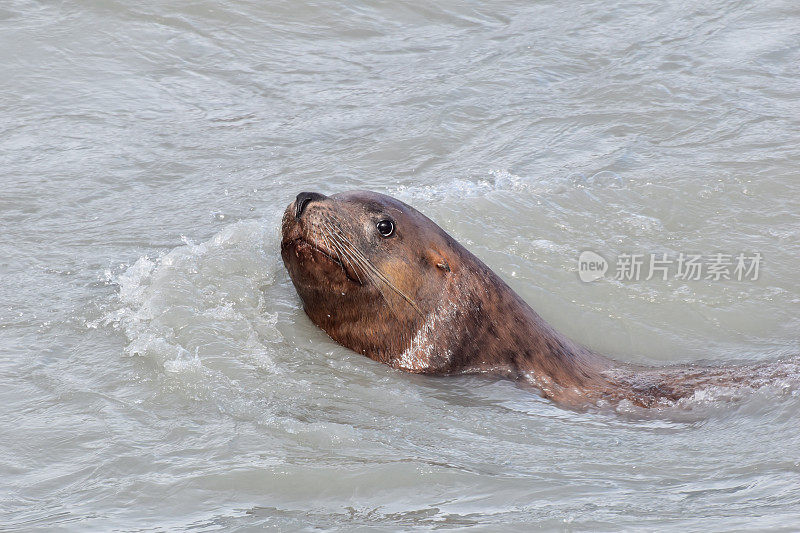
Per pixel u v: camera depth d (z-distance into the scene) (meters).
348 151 49.31
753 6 67.25
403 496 22.81
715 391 30.84
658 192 44.72
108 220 42.44
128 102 54.16
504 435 27.30
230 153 49.16
